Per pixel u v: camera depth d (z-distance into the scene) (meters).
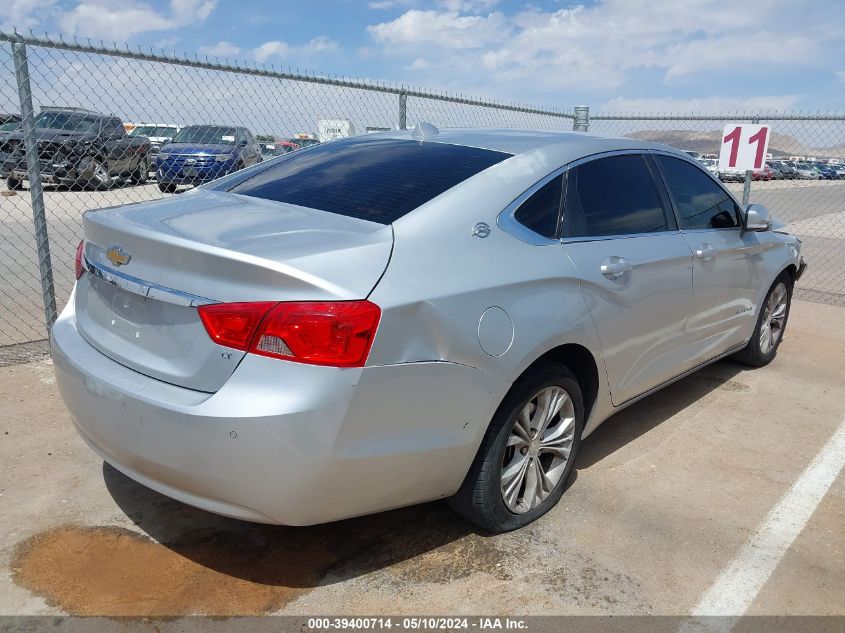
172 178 8.05
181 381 2.36
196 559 2.79
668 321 3.72
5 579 2.60
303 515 2.35
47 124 7.64
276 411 2.19
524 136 3.52
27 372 4.64
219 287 2.29
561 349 3.05
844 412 4.55
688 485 3.52
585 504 3.30
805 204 23.00
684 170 4.16
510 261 2.79
